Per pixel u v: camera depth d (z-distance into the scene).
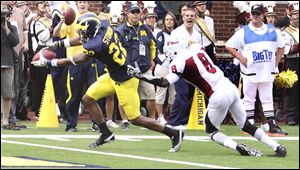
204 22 52.31
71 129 49.38
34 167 31.84
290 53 56.97
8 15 49.72
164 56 51.81
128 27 46.84
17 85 53.25
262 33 48.56
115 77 38.25
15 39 49.88
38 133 48.00
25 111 58.09
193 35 51.28
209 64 37.25
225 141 37.41
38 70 58.06
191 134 48.56
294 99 58.31
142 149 39.59
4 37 49.72
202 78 37.00
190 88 51.78
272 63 48.69
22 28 55.38
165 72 51.97
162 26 60.38
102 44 37.59
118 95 38.47
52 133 48.16
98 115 39.47
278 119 60.56
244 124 37.56
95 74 49.28
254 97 48.72
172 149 38.66
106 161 34.50
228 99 36.94
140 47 46.94
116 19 53.47
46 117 52.88
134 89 38.47
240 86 53.06
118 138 45.19
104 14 54.34
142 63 46.94
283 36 56.78
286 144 43.47
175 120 52.28
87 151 38.41
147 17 55.62
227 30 68.31
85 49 37.78
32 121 58.09
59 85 57.06
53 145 41.03
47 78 53.16
